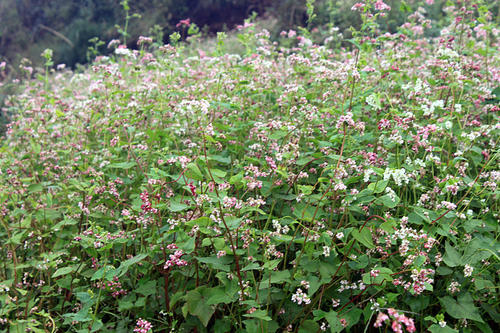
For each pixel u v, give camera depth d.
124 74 6.56
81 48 22.88
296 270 3.06
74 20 25.47
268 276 2.92
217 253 3.04
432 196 3.64
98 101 5.83
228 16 22.86
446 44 5.11
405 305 3.19
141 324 2.92
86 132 5.88
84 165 4.78
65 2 26.55
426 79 5.41
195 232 3.21
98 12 23.84
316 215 3.21
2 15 28.42
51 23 26.97
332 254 3.07
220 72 5.23
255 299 2.95
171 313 3.18
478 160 4.02
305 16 16.61
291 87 4.48
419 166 3.71
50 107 6.29
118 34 21.64
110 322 3.33
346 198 3.03
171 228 3.20
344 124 3.18
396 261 3.15
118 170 4.89
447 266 3.25
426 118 4.61
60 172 5.22
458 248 3.21
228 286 2.94
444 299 3.04
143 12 21.56
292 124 3.85
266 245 3.09
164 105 5.12
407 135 3.70
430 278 2.90
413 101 4.66
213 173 2.92
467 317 2.89
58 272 3.23
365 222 3.01
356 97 4.54
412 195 3.99
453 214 3.13
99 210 4.00
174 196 3.69
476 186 3.29
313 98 4.71
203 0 22.44
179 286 3.39
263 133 4.15
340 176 3.07
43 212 3.97
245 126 4.68
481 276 3.14
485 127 3.91
